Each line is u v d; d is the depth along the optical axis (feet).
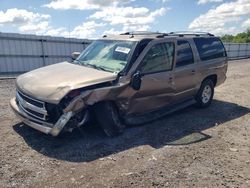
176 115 24.39
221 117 24.27
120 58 19.62
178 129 20.76
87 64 20.44
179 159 15.76
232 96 33.35
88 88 16.65
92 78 17.29
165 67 21.44
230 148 17.63
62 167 14.37
